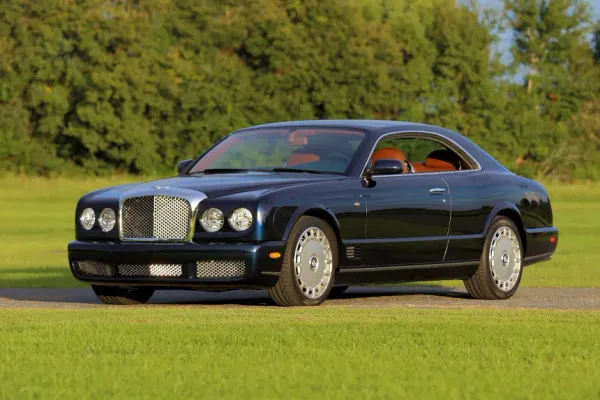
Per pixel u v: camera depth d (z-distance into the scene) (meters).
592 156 123.75
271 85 114.25
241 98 113.12
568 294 20.94
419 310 15.94
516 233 20.06
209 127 111.94
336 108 114.00
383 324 13.47
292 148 18.52
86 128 110.50
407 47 117.69
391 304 18.08
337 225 17.36
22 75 110.38
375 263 17.92
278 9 116.62
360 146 18.30
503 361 10.57
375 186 17.98
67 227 53.09
